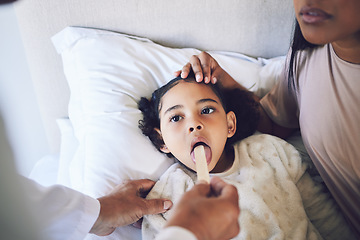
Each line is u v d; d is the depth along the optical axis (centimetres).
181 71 96
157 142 94
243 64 112
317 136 83
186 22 115
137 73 104
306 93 86
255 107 106
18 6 103
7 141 51
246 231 80
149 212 81
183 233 44
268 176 90
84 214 71
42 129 127
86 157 93
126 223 80
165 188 87
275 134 111
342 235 89
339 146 79
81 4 107
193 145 85
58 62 116
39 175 116
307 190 94
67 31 109
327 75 80
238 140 101
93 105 99
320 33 65
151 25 114
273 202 87
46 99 122
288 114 104
